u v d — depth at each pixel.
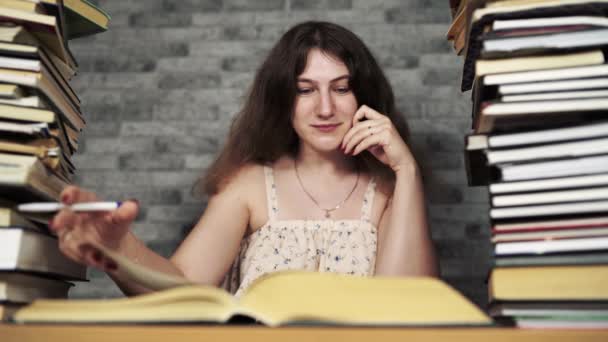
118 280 0.99
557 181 0.71
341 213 1.47
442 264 2.07
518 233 0.70
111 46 2.27
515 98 0.73
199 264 1.40
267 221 1.48
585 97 0.72
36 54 0.81
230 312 0.57
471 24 0.78
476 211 2.10
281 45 1.49
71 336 0.57
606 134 0.71
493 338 0.54
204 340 0.55
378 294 0.60
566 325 0.64
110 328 0.56
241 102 2.14
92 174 2.19
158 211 2.16
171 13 2.28
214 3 2.27
